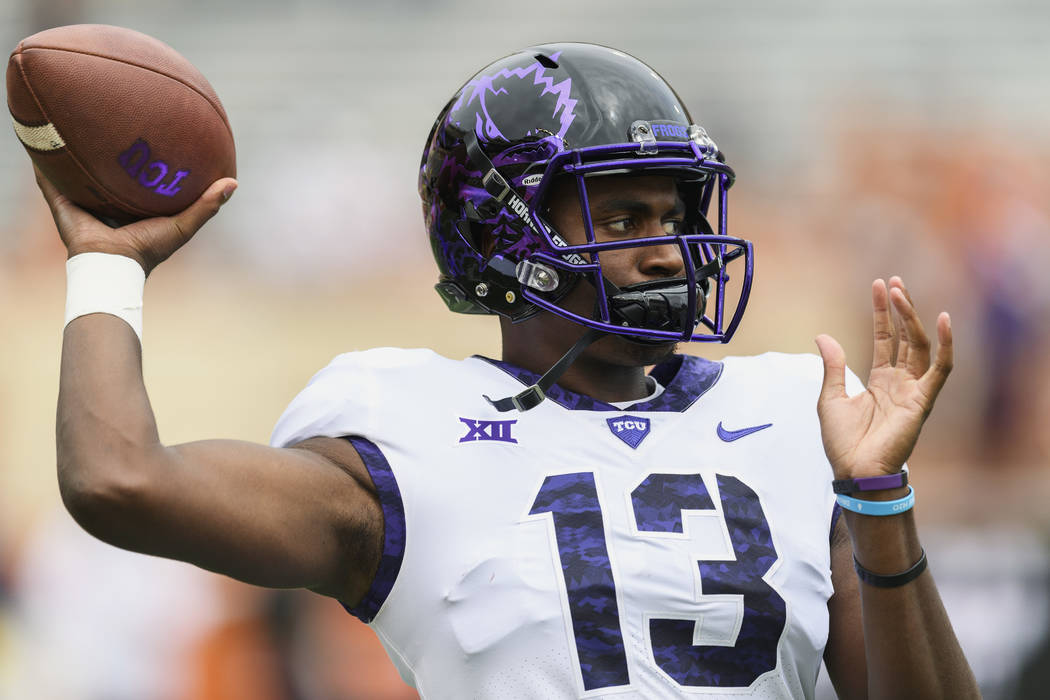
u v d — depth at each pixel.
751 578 6.18
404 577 6.12
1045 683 17.36
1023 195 25.59
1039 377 23.30
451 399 6.50
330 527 6.02
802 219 25.28
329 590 6.26
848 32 28.77
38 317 24.62
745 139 27.02
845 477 5.93
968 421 22.94
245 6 29.58
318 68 28.84
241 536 5.66
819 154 26.44
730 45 28.69
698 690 5.99
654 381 7.10
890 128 26.88
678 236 6.43
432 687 6.11
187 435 23.78
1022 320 23.69
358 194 25.91
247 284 24.70
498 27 29.36
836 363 6.24
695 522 6.26
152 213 6.26
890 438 5.90
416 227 25.53
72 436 5.49
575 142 6.66
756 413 6.73
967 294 24.12
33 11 29.48
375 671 17.09
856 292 24.38
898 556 5.89
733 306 23.47
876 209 25.28
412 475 6.17
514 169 6.76
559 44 7.22
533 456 6.35
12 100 6.10
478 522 6.13
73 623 18.48
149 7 29.69
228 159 6.52
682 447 6.51
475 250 7.00
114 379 5.61
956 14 28.66
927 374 5.99
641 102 6.79
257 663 17.36
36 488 22.81
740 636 6.11
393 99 28.41
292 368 24.12
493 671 5.96
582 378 6.79
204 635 17.61
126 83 6.14
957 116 27.12
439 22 29.36
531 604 5.97
